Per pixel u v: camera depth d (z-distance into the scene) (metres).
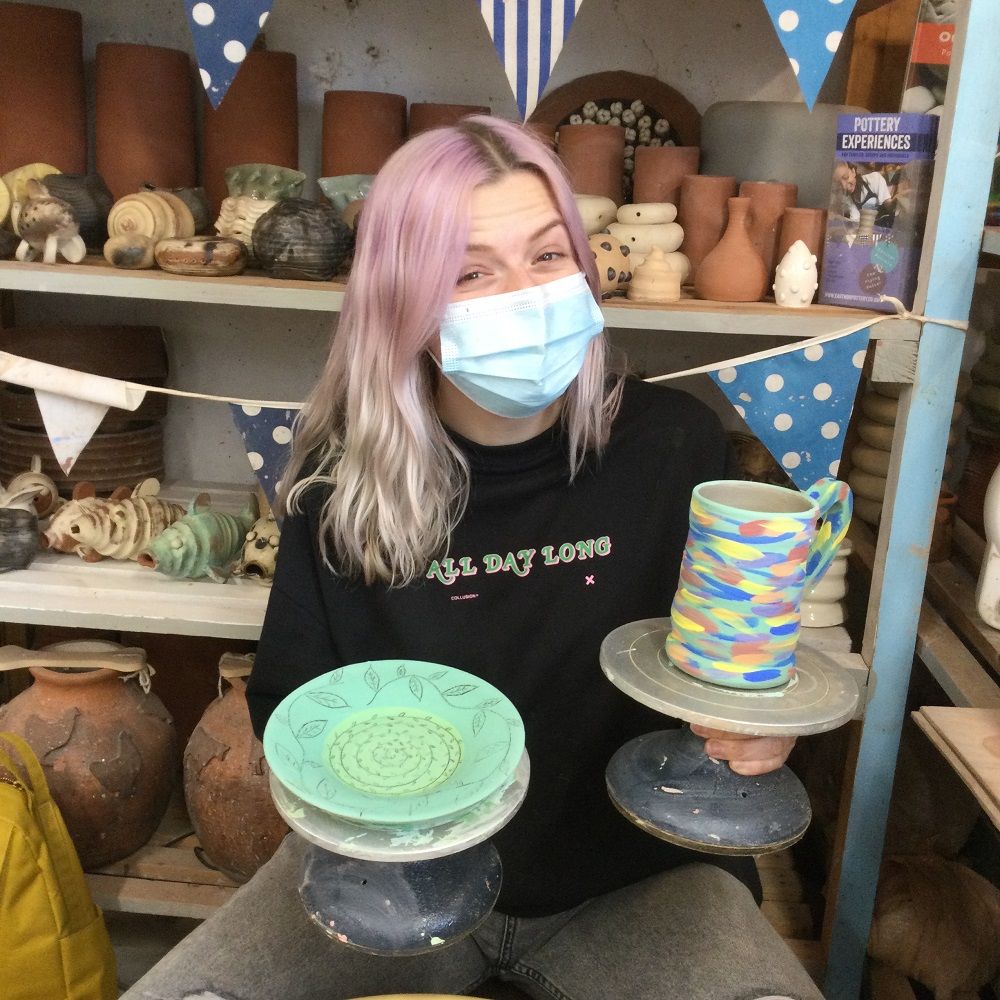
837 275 1.14
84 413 1.22
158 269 1.19
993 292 1.53
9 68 1.31
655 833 0.79
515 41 0.98
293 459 1.09
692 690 0.77
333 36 1.50
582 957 1.04
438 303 0.88
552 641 1.05
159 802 1.41
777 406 1.13
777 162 1.26
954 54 1.01
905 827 1.45
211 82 1.03
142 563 1.35
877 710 1.23
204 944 1.00
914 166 1.07
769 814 0.79
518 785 0.77
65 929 1.19
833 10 0.94
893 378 1.11
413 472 0.97
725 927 1.01
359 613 1.07
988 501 1.08
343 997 1.00
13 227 1.26
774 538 0.73
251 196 1.27
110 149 1.37
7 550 1.31
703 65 1.49
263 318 1.63
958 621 1.18
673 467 1.08
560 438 1.04
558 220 0.91
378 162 1.36
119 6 1.49
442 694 0.86
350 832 0.71
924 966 1.29
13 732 1.33
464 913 0.76
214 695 1.63
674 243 1.24
